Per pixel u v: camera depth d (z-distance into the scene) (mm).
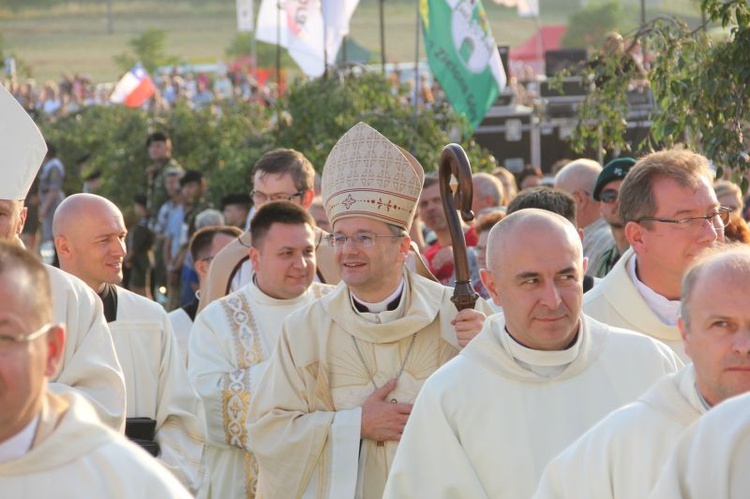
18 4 113000
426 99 40344
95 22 113000
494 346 11297
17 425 7285
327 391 13523
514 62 66750
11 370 7078
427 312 13547
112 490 7328
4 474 7250
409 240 13664
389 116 35156
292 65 95250
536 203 15539
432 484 11125
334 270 18297
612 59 21109
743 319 8320
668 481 7090
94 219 14875
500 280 10914
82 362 12828
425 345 13617
